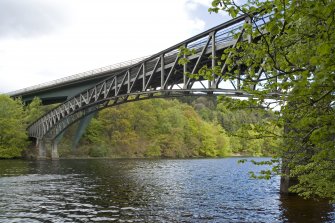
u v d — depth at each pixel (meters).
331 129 5.28
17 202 20.92
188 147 104.12
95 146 81.62
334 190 11.13
